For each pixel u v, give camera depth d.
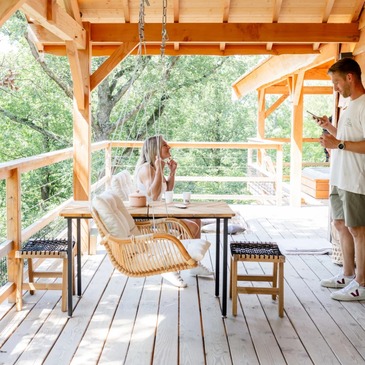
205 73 15.95
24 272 4.00
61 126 14.61
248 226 6.64
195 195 8.33
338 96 5.54
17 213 3.65
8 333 3.20
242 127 17.80
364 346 3.06
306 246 5.49
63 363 2.80
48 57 14.15
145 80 14.98
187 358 2.87
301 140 8.16
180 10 5.27
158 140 4.38
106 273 4.50
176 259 3.05
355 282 3.90
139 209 3.68
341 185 3.80
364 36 4.89
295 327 3.34
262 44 5.97
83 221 5.09
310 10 5.28
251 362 2.83
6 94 13.98
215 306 3.71
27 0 3.24
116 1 5.12
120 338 3.14
